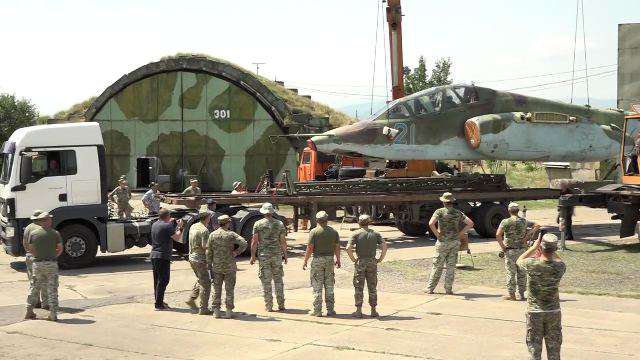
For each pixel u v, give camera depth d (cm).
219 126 3894
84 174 1600
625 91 3509
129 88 3909
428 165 2314
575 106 2283
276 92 4500
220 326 995
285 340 905
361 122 2077
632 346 855
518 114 2153
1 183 1605
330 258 1059
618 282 1336
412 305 1133
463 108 2136
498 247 1859
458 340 892
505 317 1034
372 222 2302
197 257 1079
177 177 3903
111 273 1534
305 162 3028
